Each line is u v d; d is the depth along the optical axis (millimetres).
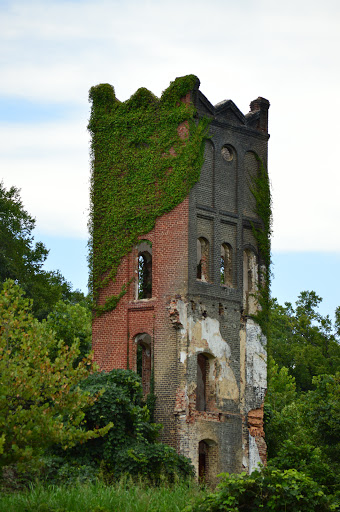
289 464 41938
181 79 51406
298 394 88938
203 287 50500
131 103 52500
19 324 34156
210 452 49719
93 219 52594
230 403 50875
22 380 32812
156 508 35531
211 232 51656
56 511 34188
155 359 49656
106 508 34812
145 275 53938
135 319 50781
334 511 33969
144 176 51531
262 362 52969
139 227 51312
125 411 44875
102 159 52844
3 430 31891
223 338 51125
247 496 33688
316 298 95875
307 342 93625
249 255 53750
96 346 51688
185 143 50938
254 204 54156
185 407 48531
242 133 53969
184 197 50438
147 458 44156
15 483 39531
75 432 33531
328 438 53000
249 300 53406
